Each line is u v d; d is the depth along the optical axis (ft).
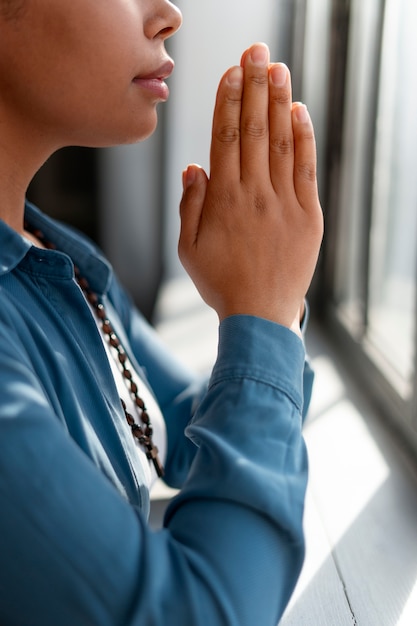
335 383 5.40
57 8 1.61
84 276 2.22
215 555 1.44
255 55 1.83
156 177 8.13
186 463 2.59
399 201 5.25
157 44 1.76
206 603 1.39
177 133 9.39
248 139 1.83
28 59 1.65
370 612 2.52
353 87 6.75
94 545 1.35
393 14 5.33
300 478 1.59
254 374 1.66
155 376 2.70
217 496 1.51
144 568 1.37
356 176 6.64
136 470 1.86
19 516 1.33
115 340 2.18
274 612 1.49
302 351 1.76
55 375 1.63
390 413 4.50
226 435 1.59
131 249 8.05
